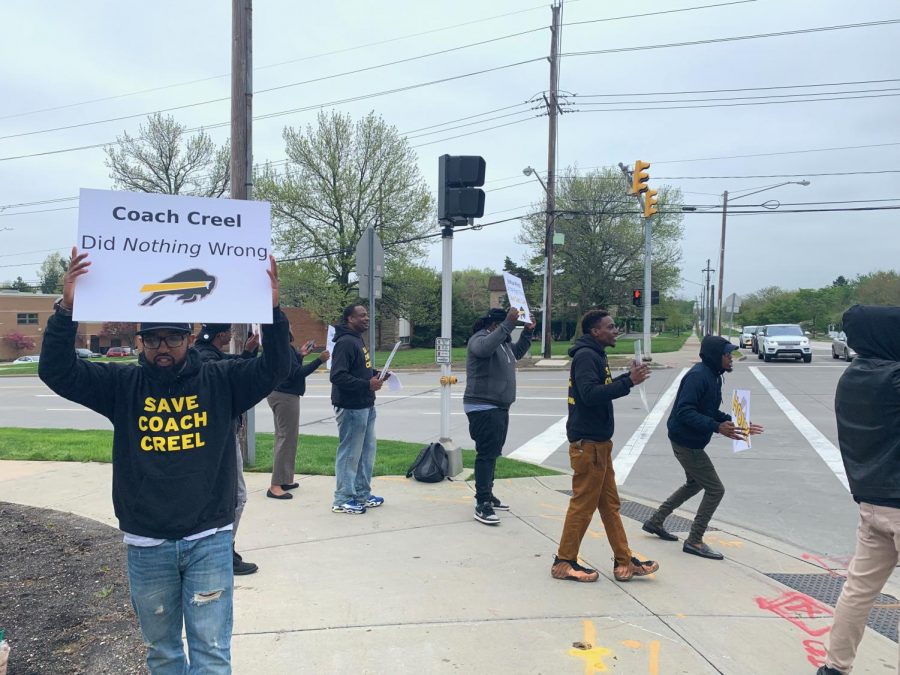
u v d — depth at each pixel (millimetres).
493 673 3383
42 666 3436
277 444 6758
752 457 9328
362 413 6102
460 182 7484
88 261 2580
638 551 5363
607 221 43531
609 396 4328
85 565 4836
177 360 2596
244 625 3881
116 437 2604
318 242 38594
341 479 6164
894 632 4031
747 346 41562
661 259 44656
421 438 11312
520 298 5875
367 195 39219
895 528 3064
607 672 3410
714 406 5227
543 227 44906
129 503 2566
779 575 4906
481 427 5879
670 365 26344
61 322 2496
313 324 48500
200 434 2623
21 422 14805
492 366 5844
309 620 3951
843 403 3311
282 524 5852
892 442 3105
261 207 2820
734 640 3791
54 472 8055
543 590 4449
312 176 38938
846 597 3273
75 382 2537
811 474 8320
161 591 2623
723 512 6695
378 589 4426
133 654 3557
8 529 5707
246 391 2771
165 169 42031
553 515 6254
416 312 41656
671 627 3934
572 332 59312
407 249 39219
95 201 2609
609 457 4637
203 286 2734
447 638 3744
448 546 5320
